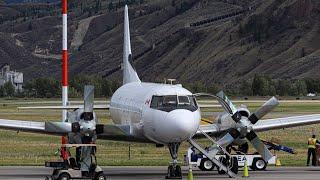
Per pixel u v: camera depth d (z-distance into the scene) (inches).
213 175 4783.5
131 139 4847.4
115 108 5585.6
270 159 5002.5
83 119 4475.9
